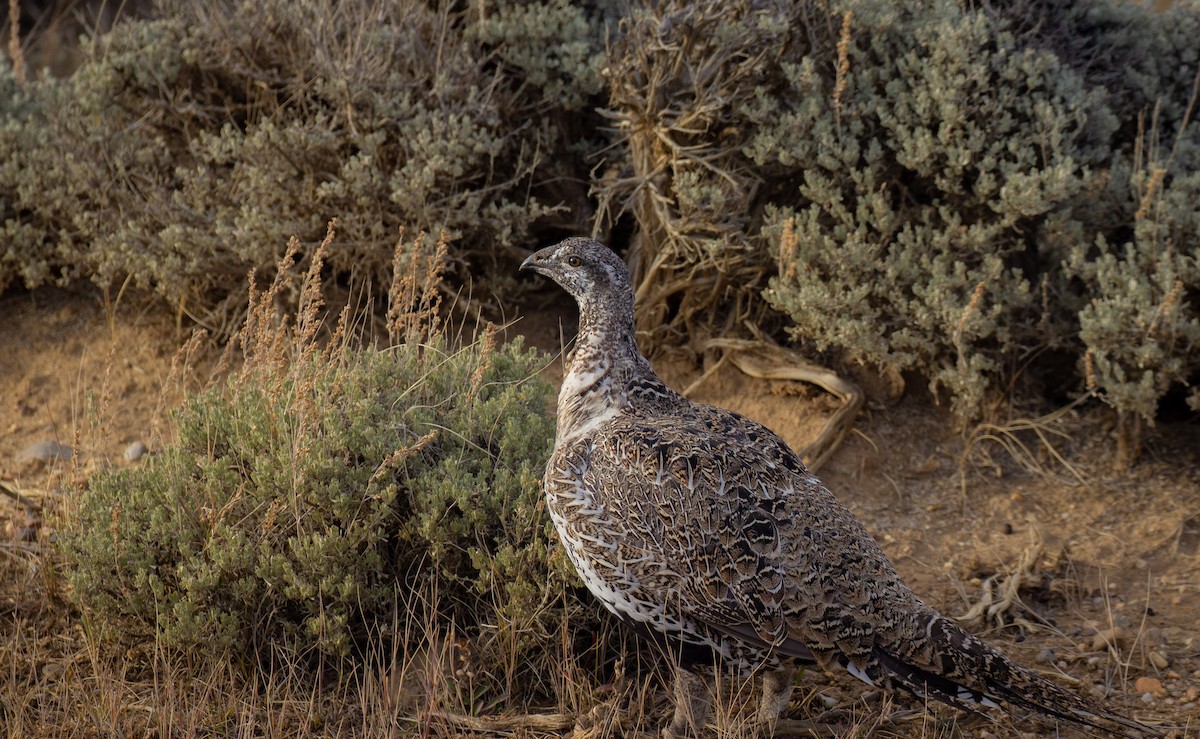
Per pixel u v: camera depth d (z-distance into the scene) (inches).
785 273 299.1
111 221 330.3
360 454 222.1
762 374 308.5
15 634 223.1
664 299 318.0
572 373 211.0
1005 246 302.0
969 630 237.8
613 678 219.6
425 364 242.2
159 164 340.8
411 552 222.4
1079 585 250.4
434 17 329.4
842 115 297.4
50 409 312.5
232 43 326.0
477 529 213.8
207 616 212.1
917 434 300.0
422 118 310.5
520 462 225.3
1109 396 292.7
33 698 212.5
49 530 254.1
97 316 341.1
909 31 304.2
